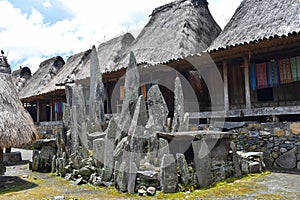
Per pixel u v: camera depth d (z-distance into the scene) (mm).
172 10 13484
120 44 14555
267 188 5062
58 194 5031
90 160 6184
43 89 17828
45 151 7699
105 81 11391
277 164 7137
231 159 6164
